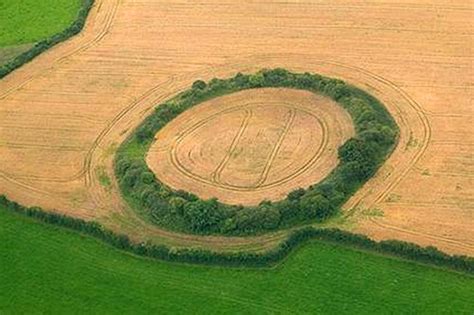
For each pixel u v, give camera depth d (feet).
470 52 401.29
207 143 364.99
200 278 300.81
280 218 318.86
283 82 390.42
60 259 315.58
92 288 301.22
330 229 309.63
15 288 304.91
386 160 343.05
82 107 395.96
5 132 385.70
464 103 369.91
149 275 304.30
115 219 331.98
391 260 298.56
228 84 394.11
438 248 301.02
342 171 333.83
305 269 298.76
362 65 401.29
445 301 280.92
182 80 405.59
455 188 326.24
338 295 287.28
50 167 362.94
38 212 333.42
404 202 322.75
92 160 364.17
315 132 362.53
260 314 283.38
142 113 387.34
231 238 317.01
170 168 352.69
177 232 322.96
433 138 351.87
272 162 350.43
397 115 366.84
